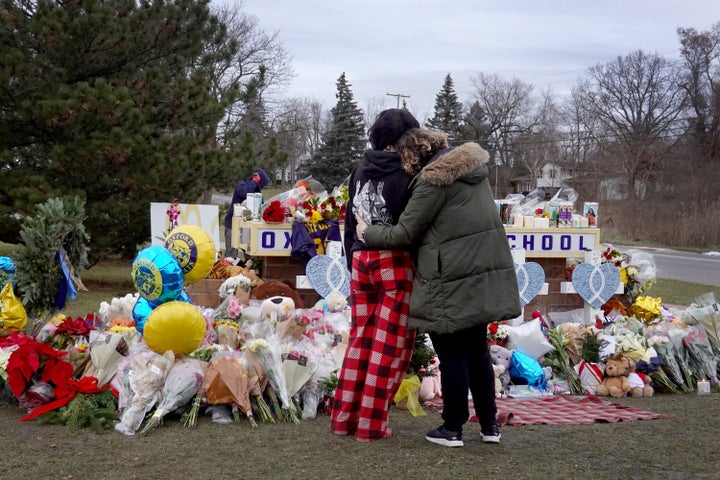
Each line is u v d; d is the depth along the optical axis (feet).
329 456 12.65
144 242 42.24
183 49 45.01
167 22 42.88
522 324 20.71
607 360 19.13
